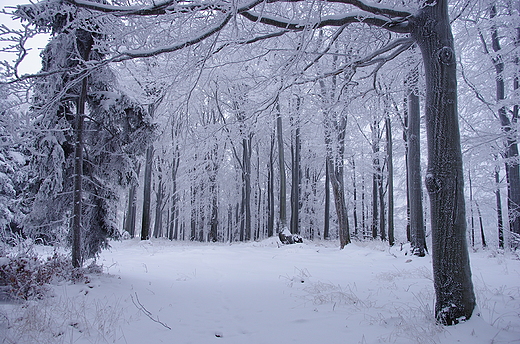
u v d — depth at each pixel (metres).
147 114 6.72
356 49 5.49
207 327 3.80
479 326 3.21
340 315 4.02
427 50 3.82
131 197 23.86
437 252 3.58
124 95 6.55
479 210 17.80
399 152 19.52
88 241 6.39
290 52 4.96
